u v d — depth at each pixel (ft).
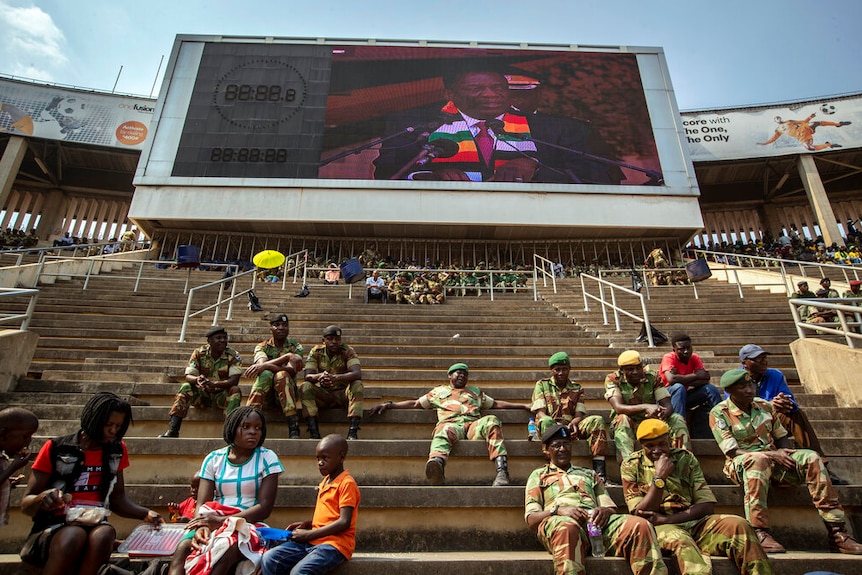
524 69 69.77
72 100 79.92
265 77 67.56
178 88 66.64
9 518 12.12
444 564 10.94
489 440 14.76
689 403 16.93
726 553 10.96
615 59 71.46
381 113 66.54
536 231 66.49
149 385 19.03
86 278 39.42
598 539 11.48
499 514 13.08
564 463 12.75
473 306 37.45
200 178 62.80
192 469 14.48
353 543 10.91
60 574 9.25
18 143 76.43
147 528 10.85
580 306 37.60
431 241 69.41
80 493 10.52
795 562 10.96
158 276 47.19
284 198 63.05
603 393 20.08
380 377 21.63
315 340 26.99
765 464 12.58
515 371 22.12
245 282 46.32
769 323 31.73
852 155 82.23
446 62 69.46
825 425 16.67
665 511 12.03
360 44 69.77
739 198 96.73
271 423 16.81
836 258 65.05
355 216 62.95
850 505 12.82
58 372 20.86
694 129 83.92
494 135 66.18
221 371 17.17
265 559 9.89
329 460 11.35
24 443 10.85
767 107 83.76
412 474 14.83
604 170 65.46
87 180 91.09
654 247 69.31
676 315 35.68
